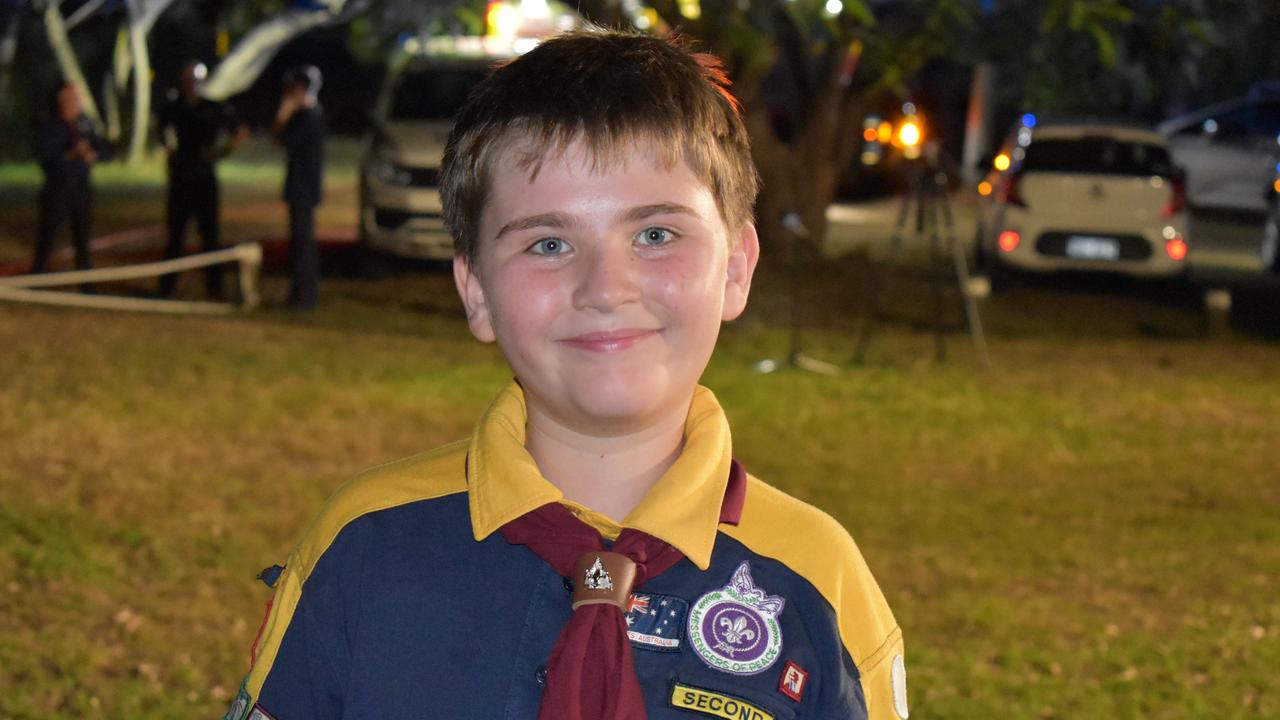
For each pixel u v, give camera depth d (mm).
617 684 1365
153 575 5703
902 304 13953
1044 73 25406
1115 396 10023
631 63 1460
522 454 1478
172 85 29500
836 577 1510
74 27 29625
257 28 24359
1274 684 5141
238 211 20188
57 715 4441
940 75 27734
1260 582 6246
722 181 1468
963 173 26953
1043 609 5812
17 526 6125
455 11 16625
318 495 6891
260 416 8375
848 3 7945
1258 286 16312
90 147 13070
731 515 1487
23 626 5109
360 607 1479
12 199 20141
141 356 9906
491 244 1443
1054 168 14969
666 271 1401
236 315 11969
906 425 8906
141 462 7262
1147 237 14555
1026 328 12891
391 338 11219
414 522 1506
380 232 14258
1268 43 24812
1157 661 5312
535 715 1419
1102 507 7316
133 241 16531
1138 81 25016
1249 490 7766
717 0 10094
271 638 1524
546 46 1489
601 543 1438
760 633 1452
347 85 34625
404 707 1439
